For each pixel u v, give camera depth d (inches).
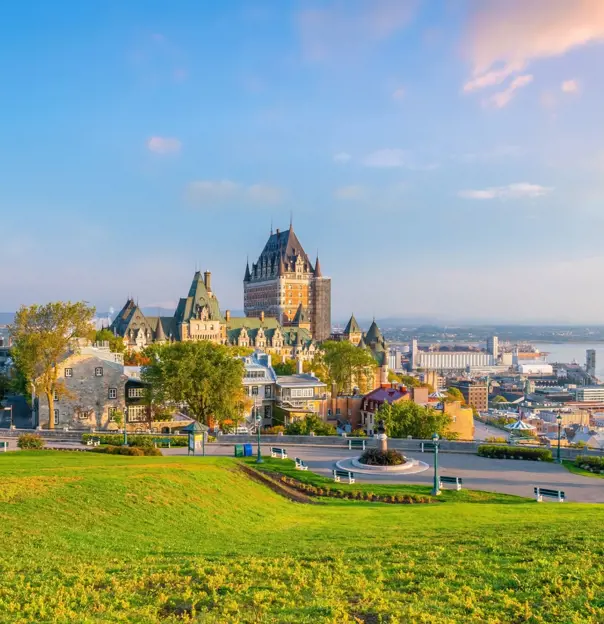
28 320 3924.7
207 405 4055.1
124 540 1209.4
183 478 1690.5
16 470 1631.4
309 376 5836.6
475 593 888.9
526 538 1197.1
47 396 3937.0
